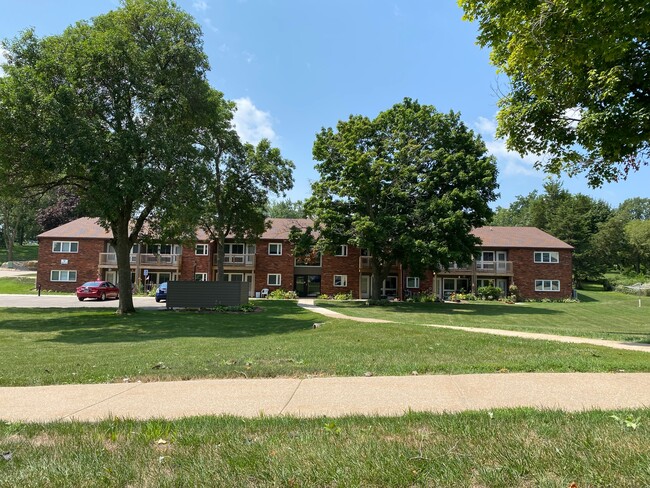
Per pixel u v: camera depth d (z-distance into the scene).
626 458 3.41
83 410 5.66
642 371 7.58
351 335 13.97
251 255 43.81
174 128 21.88
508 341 11.50
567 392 6.14
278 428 4.57
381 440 4.05
